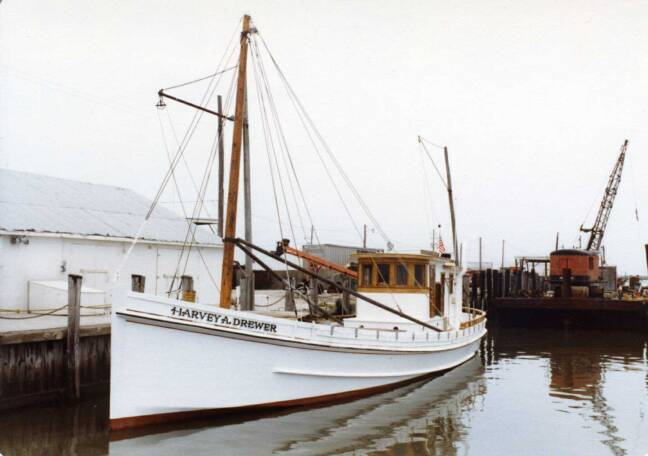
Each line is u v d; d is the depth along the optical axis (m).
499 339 34.97
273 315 24.19
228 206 14.95
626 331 38.47
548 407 16.17
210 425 13.09
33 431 13.01
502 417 14.99
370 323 18.92
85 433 12.87
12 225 21.83
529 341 33.81
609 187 58.62
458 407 15.93
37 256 22.53
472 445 12.66
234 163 15.03
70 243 23.66
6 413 14.17
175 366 12.48
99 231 24.81
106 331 16.88
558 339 35.03
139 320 12.09
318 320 20.42
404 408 15.56
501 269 52.69
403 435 13.21
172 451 11.65
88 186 31.02
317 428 13.34
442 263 21.12
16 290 21.73
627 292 47.03
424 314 18.66
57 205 26.02
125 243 25.75
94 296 21.42
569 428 14.07
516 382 19.91
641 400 17.19
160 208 32.50
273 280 47.00
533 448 12.55
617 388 19.02
